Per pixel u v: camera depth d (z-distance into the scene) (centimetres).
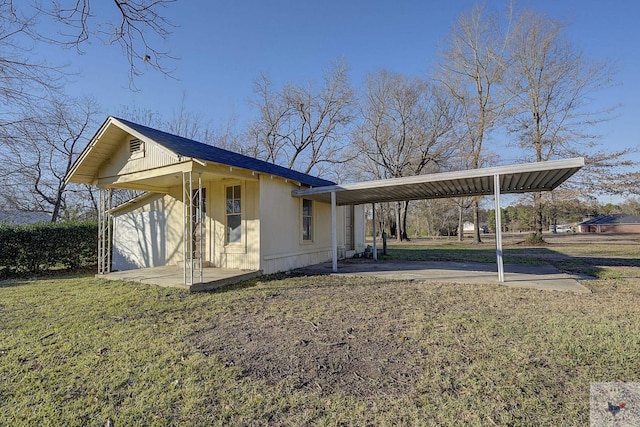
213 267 888
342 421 214
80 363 302
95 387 259
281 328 406
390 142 2419
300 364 302
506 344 341
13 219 1595
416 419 214
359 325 416
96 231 1123
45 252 984
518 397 239
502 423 209
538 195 1916
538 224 1980
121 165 819
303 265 1013
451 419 214
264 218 842
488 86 1942
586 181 1762
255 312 481
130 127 722
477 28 1920
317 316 458
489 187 896
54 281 773
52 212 1759
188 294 601
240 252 855
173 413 224
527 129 1869
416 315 454
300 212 1009
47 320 440
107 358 313
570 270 875
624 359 300
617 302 516
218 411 226
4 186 1486
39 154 1565
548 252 1457
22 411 226
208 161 662
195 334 385
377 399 240
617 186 1694
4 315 466
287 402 237
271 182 877
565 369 283
